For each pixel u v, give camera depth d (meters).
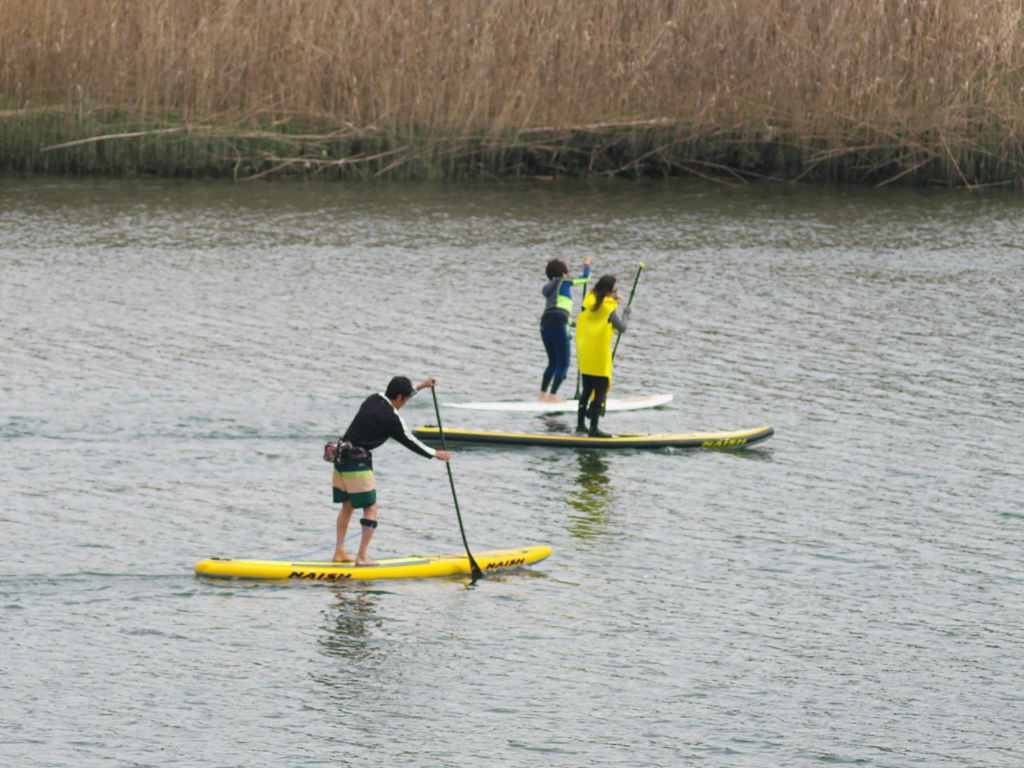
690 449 43.84
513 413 47.16
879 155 95.81
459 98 94.31
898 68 95.00
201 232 76.06
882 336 57.97
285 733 26.08
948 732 26.88
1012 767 25.64
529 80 94.94
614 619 31.44
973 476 41.75
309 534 35.81
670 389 50.56
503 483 40.38
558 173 97.25
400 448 43.50
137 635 29.73
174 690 27.53
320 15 93.81
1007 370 53.22
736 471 41.97
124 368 50.44
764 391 50.34
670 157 96.62
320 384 49.16
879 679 28.97
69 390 47.44
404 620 31.00
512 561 34.12
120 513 36.69
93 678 27.88
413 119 94.31
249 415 45.34
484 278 66.81
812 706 27.77
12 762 24.78
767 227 80.69
